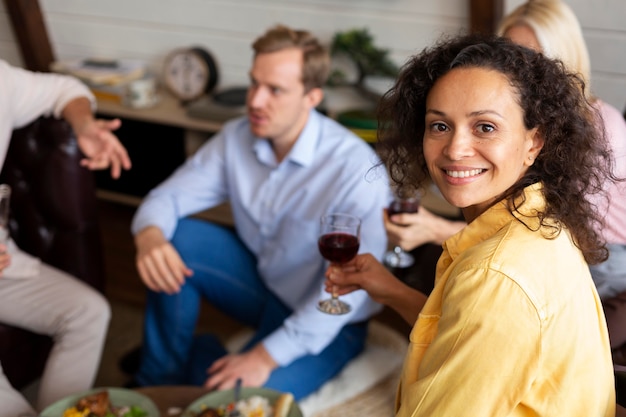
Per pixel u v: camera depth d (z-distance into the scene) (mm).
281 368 2047
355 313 2174
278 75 2064
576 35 1840
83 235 2387
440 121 996
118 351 2666
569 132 1010
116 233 3631
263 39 2119
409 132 1165
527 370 912
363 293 1973
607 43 2764
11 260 2102
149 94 3574
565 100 999
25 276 2113
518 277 916
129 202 3789
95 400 1601
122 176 3760
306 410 2062
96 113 3658
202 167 2371
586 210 1031
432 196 2914
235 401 1654
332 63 3371
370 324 2488
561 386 952
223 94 3488
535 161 1043
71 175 2301
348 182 2072
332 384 2168
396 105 1150
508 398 920
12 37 4227
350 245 1523
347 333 2238
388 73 3180
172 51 3818
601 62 2805
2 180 2338
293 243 2180
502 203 1023
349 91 3309
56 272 2178
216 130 3309
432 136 1015
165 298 2182
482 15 2832
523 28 1848
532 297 909
